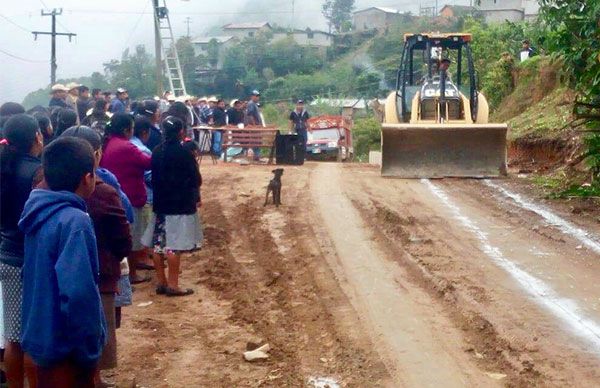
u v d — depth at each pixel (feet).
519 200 57.00
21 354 22.95
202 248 45.24
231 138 87.86
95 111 47.50
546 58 99.25
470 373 26.18
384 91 213.46
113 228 24.16
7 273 22.70
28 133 23.18
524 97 101.50
